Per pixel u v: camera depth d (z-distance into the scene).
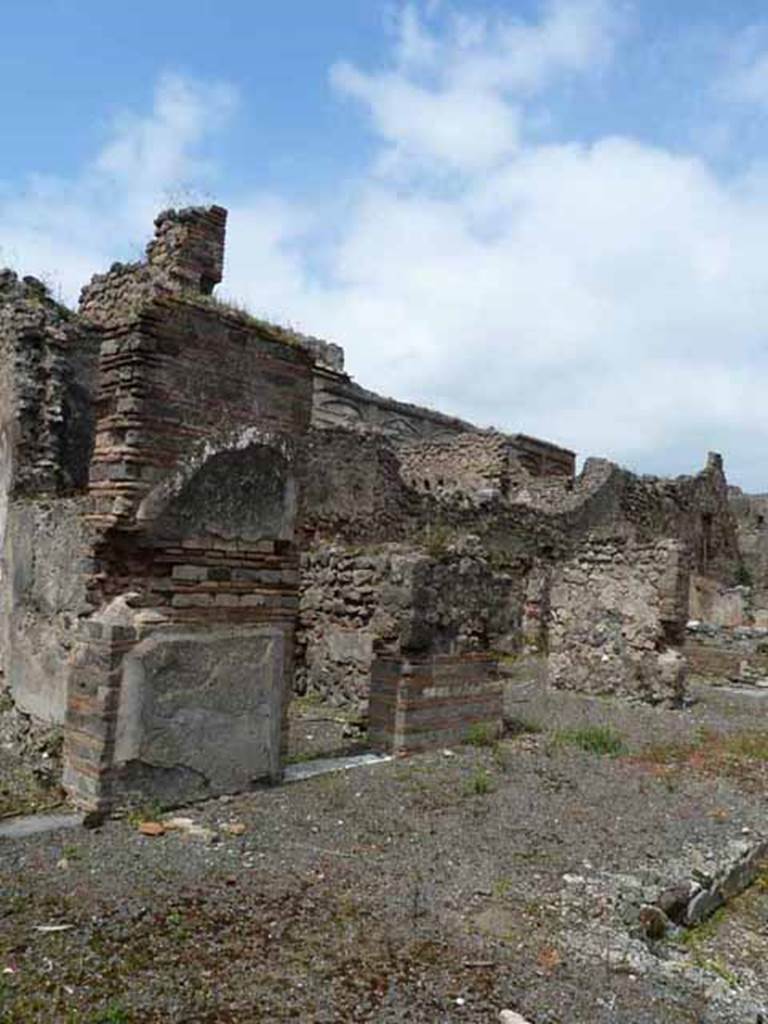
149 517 5.49
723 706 12.20
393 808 5.93
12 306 10.26
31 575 7.82
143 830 5.05
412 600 7.50
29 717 7.45
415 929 4.04
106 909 4.00
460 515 18.14
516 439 25.69
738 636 19.91
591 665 12.52
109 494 5.49
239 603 6.05
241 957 3.63
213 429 5.86
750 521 32.94
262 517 6.20
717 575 29.20
